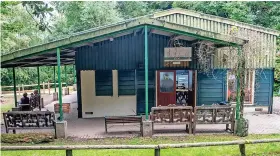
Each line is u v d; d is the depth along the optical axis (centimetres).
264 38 1106
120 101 1087
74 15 2236
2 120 1066
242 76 808
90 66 1048
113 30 739
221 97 1116
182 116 777
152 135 770
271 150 603
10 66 1106
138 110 1095
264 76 1127
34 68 2441
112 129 866
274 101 1503
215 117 786
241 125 767
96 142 713
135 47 1055
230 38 789
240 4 1973
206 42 945
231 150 613
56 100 1609
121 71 1073
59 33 2200
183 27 759
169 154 591
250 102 1147
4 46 1480
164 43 1055
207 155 581
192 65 1082
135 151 622
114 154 601
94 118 1059
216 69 1098
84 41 754
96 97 1077
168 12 1102
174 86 1106
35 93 1291
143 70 1080
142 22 741
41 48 759
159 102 1109
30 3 764
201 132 809
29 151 640
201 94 1112
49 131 859
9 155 607
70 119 1045
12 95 1989
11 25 1442
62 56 1129
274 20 2002
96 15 2144
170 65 1070
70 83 2609
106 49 1047
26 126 771
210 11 2041
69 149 459
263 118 1021
